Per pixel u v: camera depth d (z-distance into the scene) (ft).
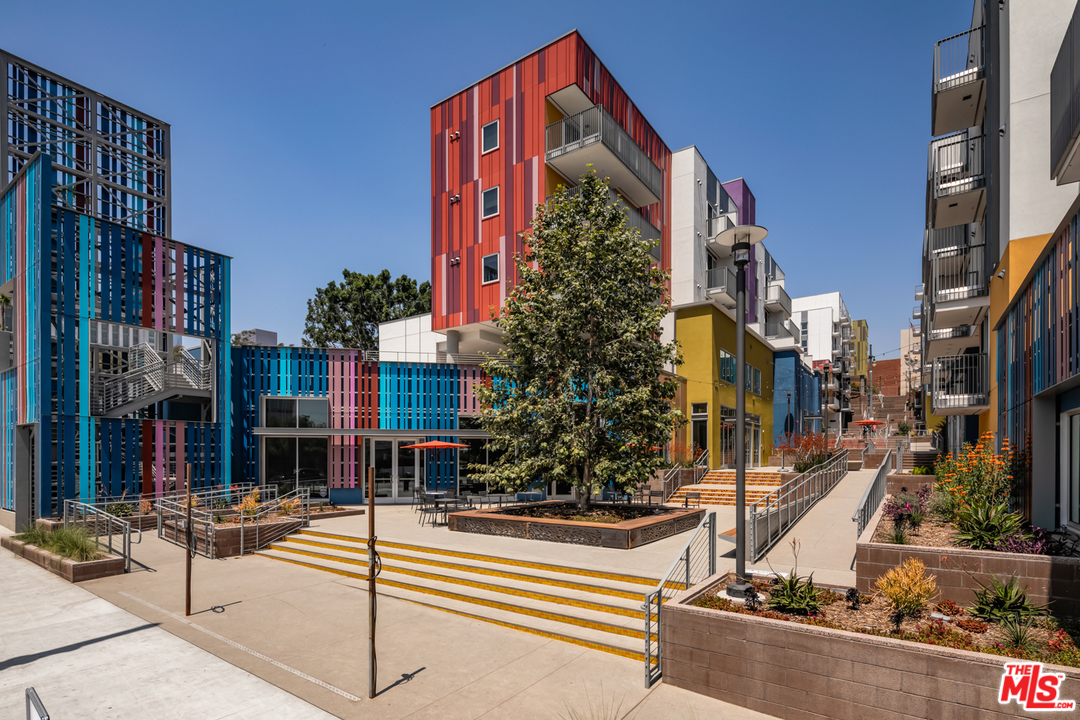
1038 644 18.56
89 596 33.68
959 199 61.31
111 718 19.35
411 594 33.76
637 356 48.47
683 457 81.05
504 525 44.73
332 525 51.96
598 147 69.67
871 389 294.05
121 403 64.59
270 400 71.72
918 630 19.67
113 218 116.47
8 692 21.31
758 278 125.70
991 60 53.26
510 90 77.41
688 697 20.51
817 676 18.31
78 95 112.78
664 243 96.07
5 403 62.03
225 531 44.96
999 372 49.01
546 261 50.75
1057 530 32.89
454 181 82.07
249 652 25.09
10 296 63.93
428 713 19.62
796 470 74.23
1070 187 42.52
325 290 169.99
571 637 26.21
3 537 51.16
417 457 74.33
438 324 81.76
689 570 28.81
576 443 46.70
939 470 51.39
